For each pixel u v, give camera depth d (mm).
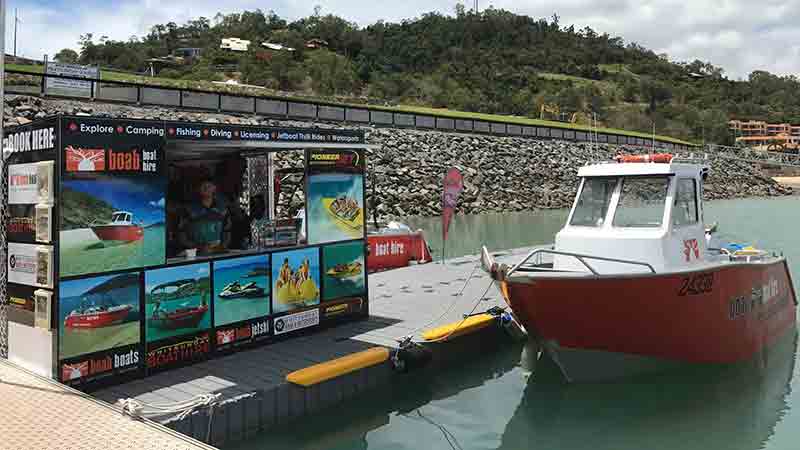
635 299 8312
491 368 10008
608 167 9484
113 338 7219
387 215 29203
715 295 9062
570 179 41219
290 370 7801
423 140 36438
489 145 40062
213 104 27844
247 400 6965
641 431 7777
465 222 29625
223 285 8352
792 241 24344
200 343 8094
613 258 8938
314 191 9578
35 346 7117
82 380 6969
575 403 8633
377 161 32188
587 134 49062
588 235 9242
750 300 9977
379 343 8969
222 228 8836
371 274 14453
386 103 54875
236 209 9367
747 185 58625
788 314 11930
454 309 11047
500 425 7883
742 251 11383
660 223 8969
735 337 9562
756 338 10195
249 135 8484
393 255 15922
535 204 36875
